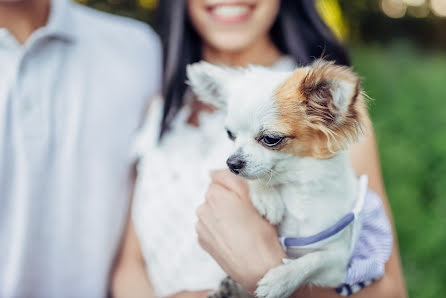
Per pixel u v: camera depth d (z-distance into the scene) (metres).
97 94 0.86
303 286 0.69
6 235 0.81
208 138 0.84
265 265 0.67
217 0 0.82
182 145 0.85
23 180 0.80
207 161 0.83
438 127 1.82
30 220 0.81
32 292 0.82
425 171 1.52
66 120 0.83
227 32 0.83
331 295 0.69
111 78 0.87
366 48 3.76
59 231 0.83
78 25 0.86
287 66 0.84
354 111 0.66
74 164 0.84
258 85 0.70
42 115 0.81
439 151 1.61
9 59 0.80
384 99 2.06
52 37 0.82
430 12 5.05
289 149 0.68
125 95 0.88
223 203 0.72
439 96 2.14
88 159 0.85
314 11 0.86
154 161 0.86
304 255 0.68
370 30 4.49
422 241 1.22
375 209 0.73
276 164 0.69
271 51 0.88
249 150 0.68
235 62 0.87
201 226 0.73
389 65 2.68
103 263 0.86
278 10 0.85
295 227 0.70
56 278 0.84
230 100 0.70
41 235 0.82
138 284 0.84
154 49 0.94
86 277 0.86
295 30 0.85
